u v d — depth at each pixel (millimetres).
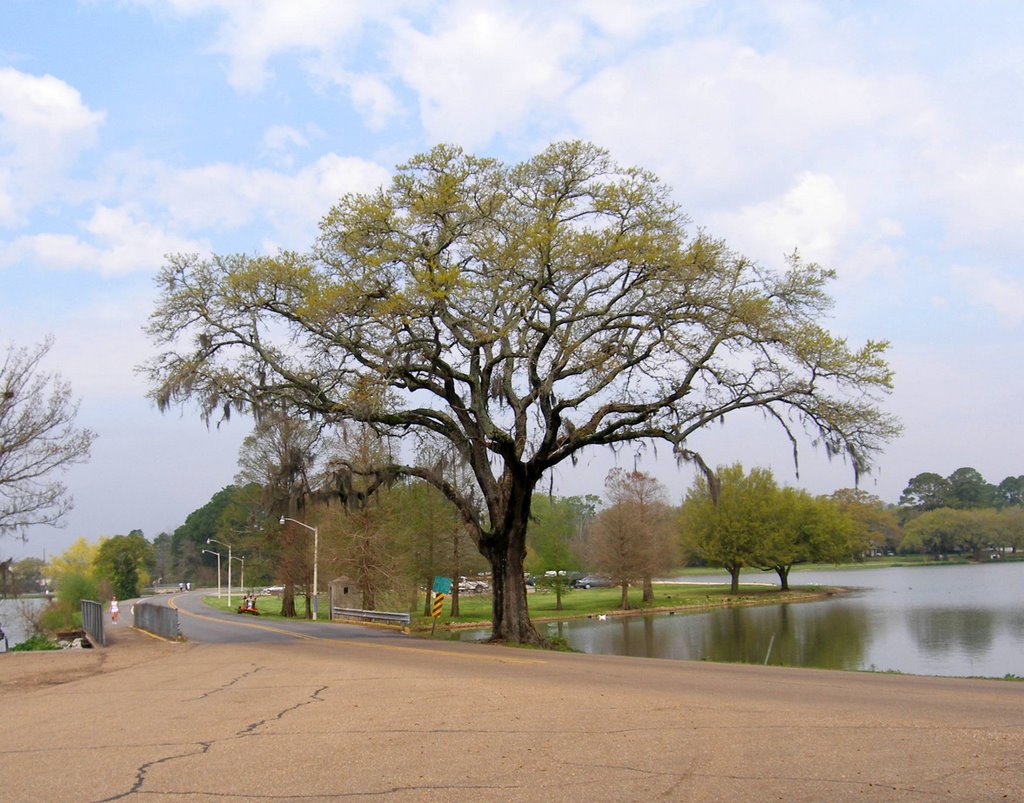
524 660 20344
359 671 17484
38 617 44906
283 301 26547
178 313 26734
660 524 78438
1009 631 42469
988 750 8625
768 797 7008
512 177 26359
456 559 60031
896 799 6883
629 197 25359
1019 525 127438
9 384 27500
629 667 18484
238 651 24125
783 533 83500
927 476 148625
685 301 24953
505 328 24906
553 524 75312
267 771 8195
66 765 8758
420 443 31125
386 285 25469
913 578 106312
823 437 25766
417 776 7871
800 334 24125
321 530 59062
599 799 7008
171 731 10617
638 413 26812
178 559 165500
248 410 27203
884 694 13312
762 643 41188
